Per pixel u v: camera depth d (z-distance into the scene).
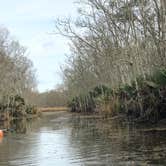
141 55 41.22
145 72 39.16
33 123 52.62
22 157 20.80
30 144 26.61
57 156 20.50
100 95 63.41
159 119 34.62
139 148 21.06
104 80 63.38
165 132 27.92
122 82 48.59
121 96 48.50
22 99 78.19
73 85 100.25
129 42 45.75
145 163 16.73
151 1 39.34
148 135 26.86
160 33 39.88
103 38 54.12
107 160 18.14
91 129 36.44
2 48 72.25
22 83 90.31
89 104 85.31
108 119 48.84
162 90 33.25
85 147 23.19
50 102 141.88
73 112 95.94
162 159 17.41
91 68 76.88
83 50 75.00
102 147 22.64
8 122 59.12
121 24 47.75
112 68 54.41
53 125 46.00
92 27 54.78
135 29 43.19
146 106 36.69
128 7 42.34
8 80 72.19
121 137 27.09
